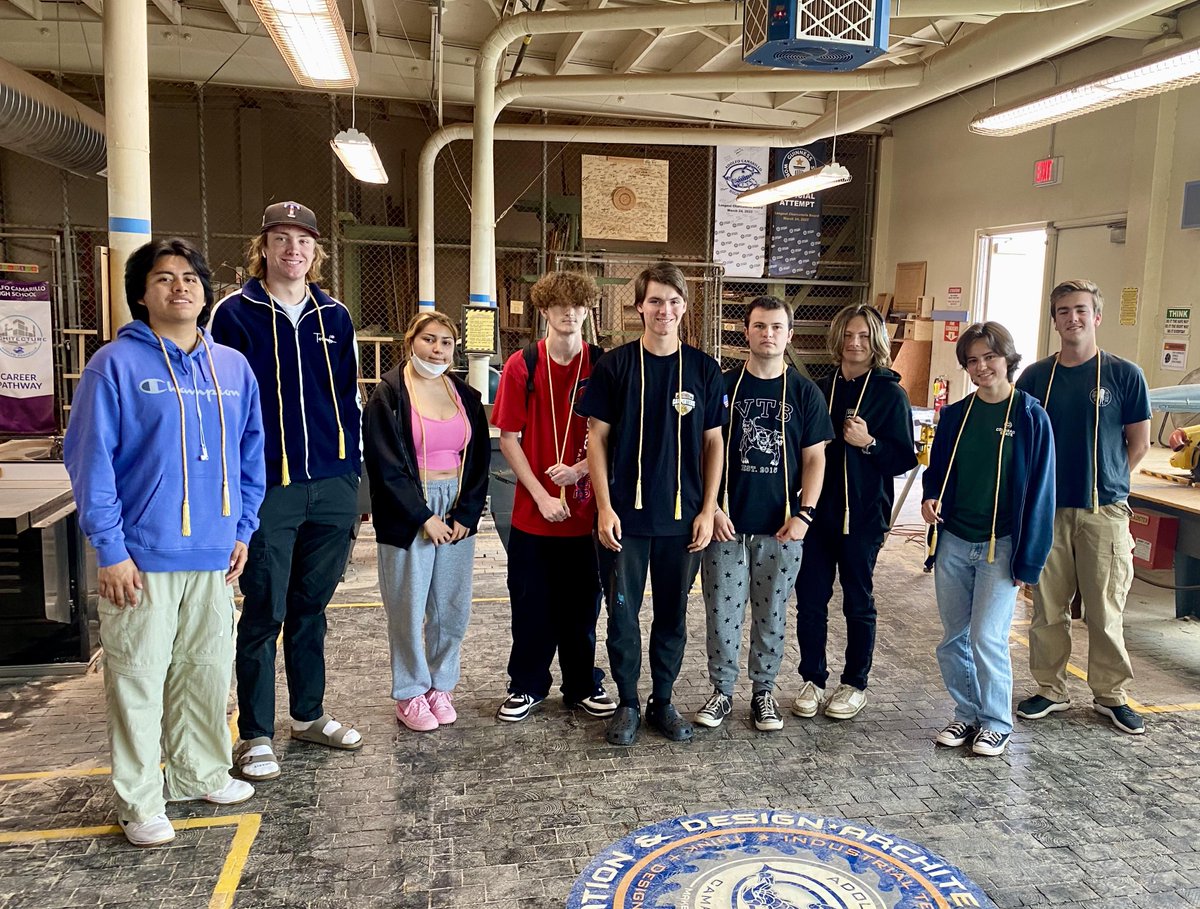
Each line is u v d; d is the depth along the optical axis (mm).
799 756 2873
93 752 2852
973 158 9281
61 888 2129
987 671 2895
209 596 2355
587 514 2973
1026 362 9180
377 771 2730
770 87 6828
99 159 7301
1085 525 3104
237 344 2504
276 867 2230
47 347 8148
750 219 10281
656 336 2754
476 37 8508
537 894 2143
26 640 3439
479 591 4754
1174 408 4426
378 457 2818
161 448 2203
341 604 4477
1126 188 7285
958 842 2389
